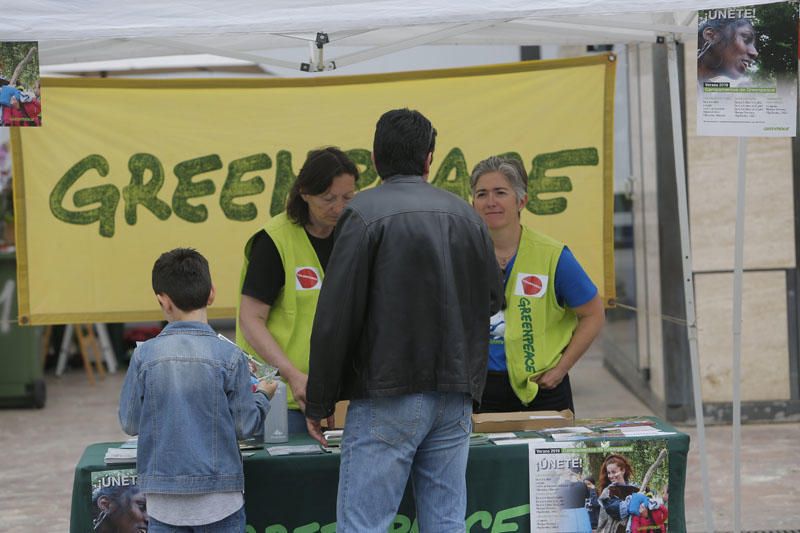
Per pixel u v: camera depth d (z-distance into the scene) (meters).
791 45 3.78
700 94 3.82
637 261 8.86
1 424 8.80
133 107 5.49
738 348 4.46
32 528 5.84
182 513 3.38
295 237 4.22
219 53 4.51
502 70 5.54
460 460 3.43
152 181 5.52
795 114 3.80
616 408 8.74
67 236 5.49
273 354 4.07
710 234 7.66
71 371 11.53
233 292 5.59
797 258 7.62
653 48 7.64
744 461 6.75
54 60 5.12
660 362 8.01
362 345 3.29
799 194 7.60
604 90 5.52
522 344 4.31
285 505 3.76
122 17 3.48
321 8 3.53
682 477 3.85
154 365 3.46
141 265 5.55
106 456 3.74
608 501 3.81
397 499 3.34
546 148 5.55
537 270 4.34
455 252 3.32
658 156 7.68
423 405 3.29
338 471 3.77
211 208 5.57
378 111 5.57
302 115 5.56
